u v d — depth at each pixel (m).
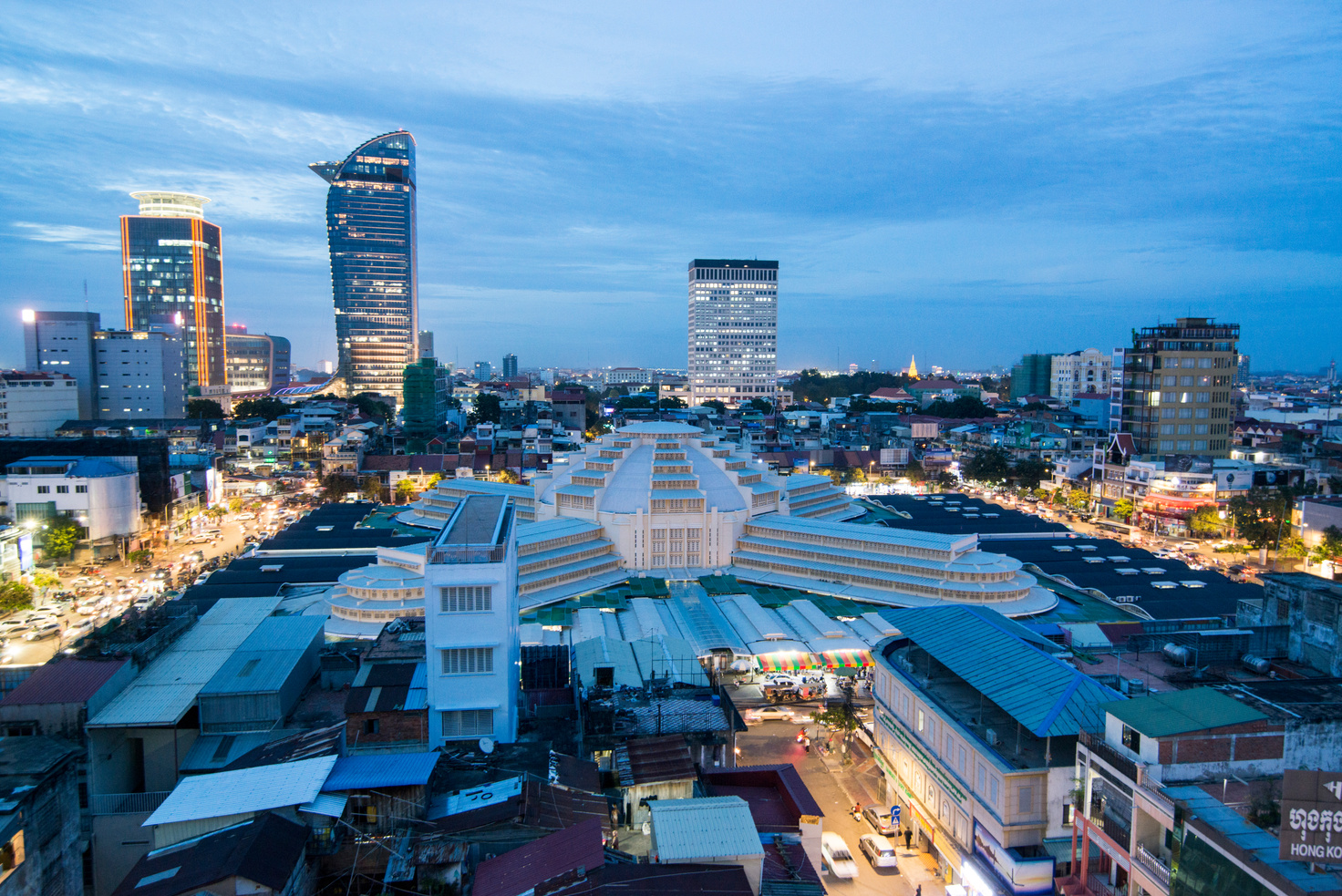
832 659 113.00
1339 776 41.53
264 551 166.25
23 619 136.88
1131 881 52.81
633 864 48.62
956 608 82.88
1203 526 190.75
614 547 154.88
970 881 62.16
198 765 66.88
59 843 53.53
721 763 72.25
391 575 129.12
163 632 83.94
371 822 52.06
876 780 87.44
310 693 81.62
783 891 51.78
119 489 185.12
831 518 194.62
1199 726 53.34
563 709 75.12
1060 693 62.25
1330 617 74.44
